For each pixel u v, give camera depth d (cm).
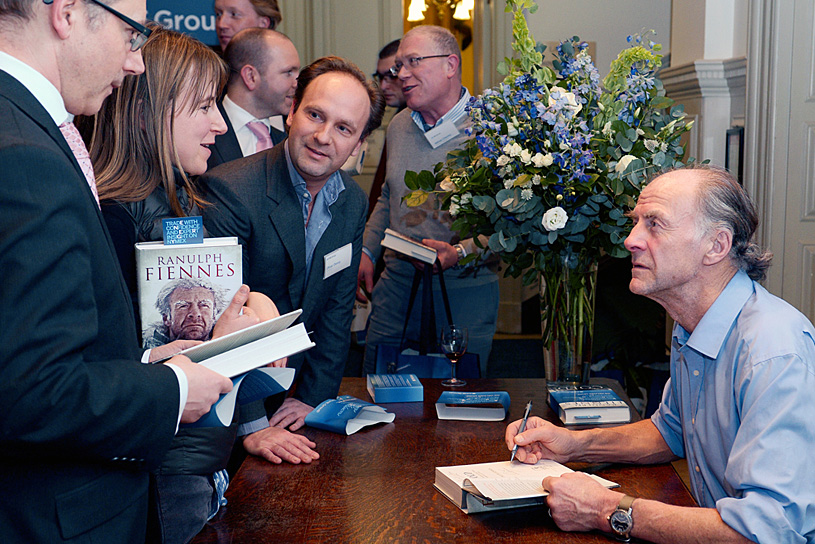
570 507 131
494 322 323
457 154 210
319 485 151
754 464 122
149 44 151
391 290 326
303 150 191
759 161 360
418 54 297
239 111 311
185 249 139
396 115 333
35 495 100
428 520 135
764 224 361
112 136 147
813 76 346
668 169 179
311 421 186
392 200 325
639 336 371
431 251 245
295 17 613
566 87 192
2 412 90
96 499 105
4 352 89
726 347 141
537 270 203
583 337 200
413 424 188
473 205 194
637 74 190
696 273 143
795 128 351
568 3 599
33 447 94
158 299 138
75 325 94
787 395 124
